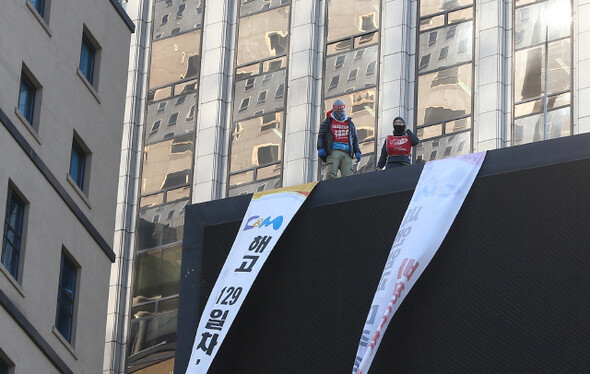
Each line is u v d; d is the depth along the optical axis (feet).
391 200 143.02
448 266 138.21
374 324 136.05
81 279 202.28
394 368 136.56
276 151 274.36
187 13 293.23
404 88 267.18
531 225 136.87
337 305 141.08
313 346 140.46
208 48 287.89
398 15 272.72
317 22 280.72
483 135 258.16
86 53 215.72
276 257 145.07
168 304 270.26
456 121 261.85
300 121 273.75
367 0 277.44
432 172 142.92
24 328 184.55
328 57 277.23
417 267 137.39
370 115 268.00
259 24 286.05
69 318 199.21
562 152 138.62
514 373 132.67
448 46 268.00
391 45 271.08
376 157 263.90
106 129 216.13
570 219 135.85
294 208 145.79
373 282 140.77
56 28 205.46
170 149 283.18
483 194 139.54
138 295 272.72
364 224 143.13
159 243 276.41
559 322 132.98
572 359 131.44
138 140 286.87
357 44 275.18
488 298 136.05
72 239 201.36
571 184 136.87
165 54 291.99
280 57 281.13
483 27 265.95
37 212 192.44
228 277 145.48
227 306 143.64
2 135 186.50
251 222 147.54
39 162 194.29
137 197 281.74
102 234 210.59
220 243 148.25
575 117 253.24
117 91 220.64
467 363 134.51
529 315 134.10
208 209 150.41
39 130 197.57
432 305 137.28
